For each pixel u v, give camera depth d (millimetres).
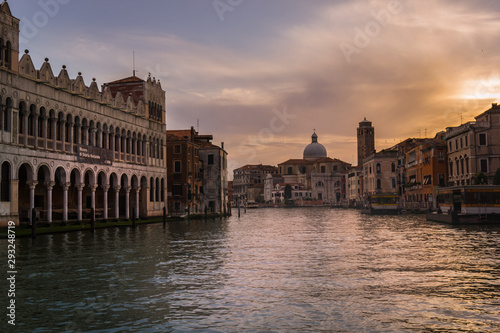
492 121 77125
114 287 18141
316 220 78938
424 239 37500
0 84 39781
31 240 36094
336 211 145125
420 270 21797
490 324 13234
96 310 14836
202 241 36500
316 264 23766
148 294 16953
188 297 16469
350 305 15297
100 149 54969
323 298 16250
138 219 63469
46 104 45812
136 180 64188
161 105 72625
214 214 90438
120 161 59656
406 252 28703
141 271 21703
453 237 39031
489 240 36094
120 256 26938
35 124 44500
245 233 46062
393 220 73688
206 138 102750
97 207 62312
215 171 94250
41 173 51375
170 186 80438
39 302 15828
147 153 67812
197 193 87938
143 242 35219
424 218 79250
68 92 49281
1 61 40188
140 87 67312
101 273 21141
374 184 128875
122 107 60594
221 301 15891
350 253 28359
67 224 49156
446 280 19344
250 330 12812
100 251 29281
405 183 113312
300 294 16859
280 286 18250
